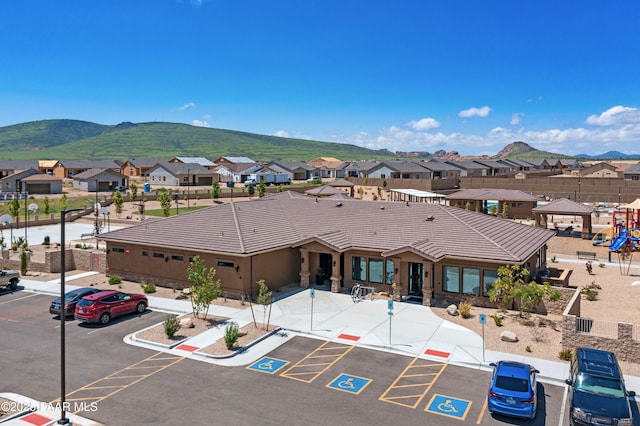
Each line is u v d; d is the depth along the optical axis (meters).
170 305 32.34
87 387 20.66
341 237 36.62
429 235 35.00
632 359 23.25
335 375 21.88
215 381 21.25
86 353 24.34
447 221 36.34
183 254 36.12
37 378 21.52
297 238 37.69
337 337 26.45
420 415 18.48
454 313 30.03
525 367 19.45
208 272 32.84
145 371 22.25
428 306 31.95
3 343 25.78
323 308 31.45
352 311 30.81
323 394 20.08
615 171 132.50
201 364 23.03
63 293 18.39
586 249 54.56
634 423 17.92
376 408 18.97
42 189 102.62
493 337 26.28
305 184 129.75
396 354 24.25
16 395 19.95
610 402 17.28
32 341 26.06
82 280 39.44
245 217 39.16
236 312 30.64
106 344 25.56
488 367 22.70
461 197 75.62
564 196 96.19
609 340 23.61
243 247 33.28
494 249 31.89
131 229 40.03
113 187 111.62
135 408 18.88
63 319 18.19
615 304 34.03
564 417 18.39
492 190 76.81
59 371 22.28
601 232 59.31
